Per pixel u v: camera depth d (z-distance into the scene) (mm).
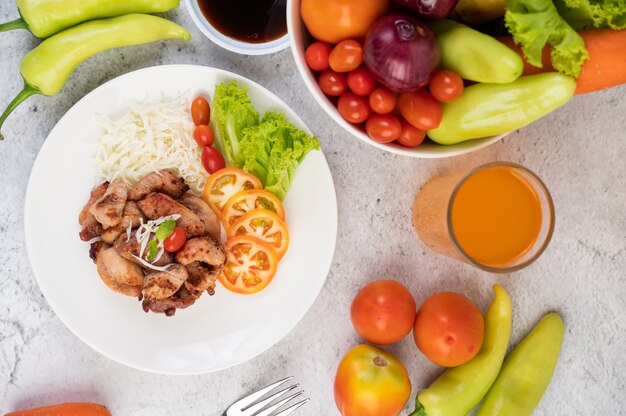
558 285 783
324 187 726
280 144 715
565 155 777
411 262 776
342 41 608
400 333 720
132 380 765
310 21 611
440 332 711
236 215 735
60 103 749
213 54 758
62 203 720
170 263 697
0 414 754
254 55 758
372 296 715
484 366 740
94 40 702
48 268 715
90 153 725
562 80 575
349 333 773
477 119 606
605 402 788
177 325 735
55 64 700
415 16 591
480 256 708
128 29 705
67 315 717
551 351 761
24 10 684
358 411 717
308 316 772
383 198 772
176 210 698
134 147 726
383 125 615
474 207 698
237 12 724
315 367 772
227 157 736
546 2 565
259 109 728
